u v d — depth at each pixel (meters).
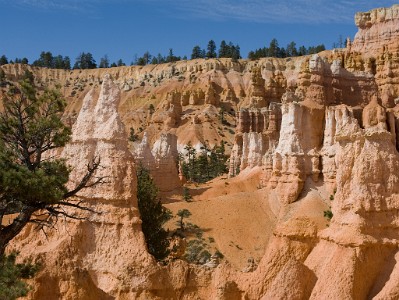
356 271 29.91
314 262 32.00
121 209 36.81
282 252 32.78
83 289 29.03
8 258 26.64
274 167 65.44
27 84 28.12
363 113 60.97
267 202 64.38
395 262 30.47
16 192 24.84
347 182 32.31
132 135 173.62
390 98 80.06
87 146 39.69
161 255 45.84
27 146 27.48
